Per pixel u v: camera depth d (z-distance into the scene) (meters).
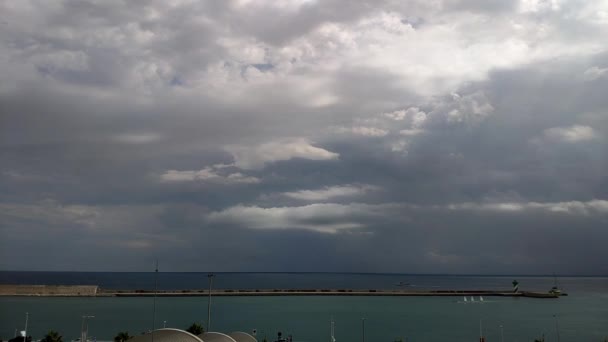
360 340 134.88
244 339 84.12
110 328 145.62
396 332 152.25
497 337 144.00
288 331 152.00
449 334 149.38
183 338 63.53
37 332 133.75
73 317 170.88
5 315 172.75
